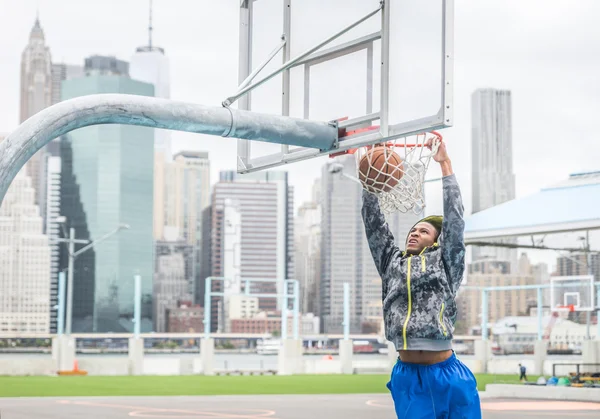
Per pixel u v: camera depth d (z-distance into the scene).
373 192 5.55
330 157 6.41
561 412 18.55
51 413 17.17
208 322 40.59
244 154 6.96
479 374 41.16
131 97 5.18
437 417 4.92
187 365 41.53
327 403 20.78
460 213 5.04
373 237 5.40
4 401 20.86
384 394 24.94
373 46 5.93
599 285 36.81
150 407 19.05
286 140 5.91
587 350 30.14
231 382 31.72
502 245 27.73
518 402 22.22
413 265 5.02
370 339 122.00
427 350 4.90
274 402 21.08
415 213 5.52
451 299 5.00
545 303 70.25
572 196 23.20
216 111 5.56
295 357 41.94
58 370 37.28
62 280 39.66
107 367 38.50
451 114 5.32
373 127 5.84
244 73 7.09
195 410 18.23
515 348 69.81
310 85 6.43
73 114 4.94
